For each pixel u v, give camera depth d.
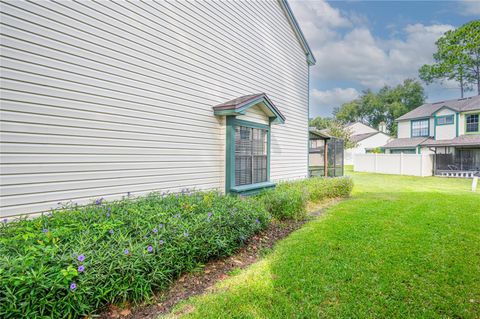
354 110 49.75
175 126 4.95
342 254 3.54
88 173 3.67
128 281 2.29
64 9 3.40
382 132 31.91
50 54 3.27
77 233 2.66
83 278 2.04
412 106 43.62
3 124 2.91
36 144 3.17
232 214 3.73
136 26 4.26
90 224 2.94
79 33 3.55
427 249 3.71
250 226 3.91
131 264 2.30
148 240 2.67
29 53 3.10
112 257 2.28
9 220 2.94
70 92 3.47
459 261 3.31
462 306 2.36
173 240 2.82
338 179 8.85
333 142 12.55
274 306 2.36
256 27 7.40
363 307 2.34
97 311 2.15
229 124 5.87
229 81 6.33
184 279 2.81
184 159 5.12
